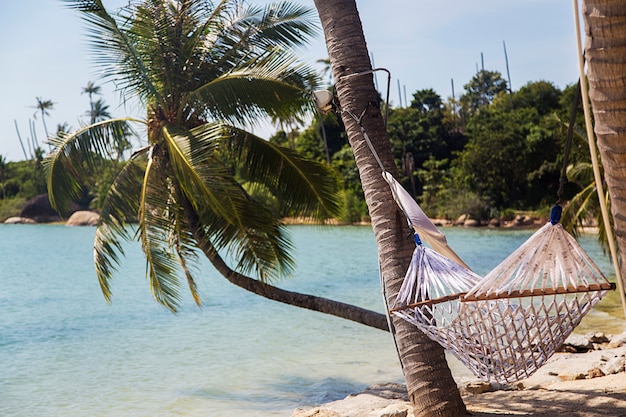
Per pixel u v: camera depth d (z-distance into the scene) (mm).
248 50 11219
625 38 3834
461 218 55469
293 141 66188
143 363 13344
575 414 6688
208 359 13453
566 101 63219
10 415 9930
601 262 27906
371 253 37375
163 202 10445
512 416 6742
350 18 7266
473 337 5090
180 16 10820
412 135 69062
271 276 10352
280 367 12438
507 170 55844
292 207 11578
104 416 9734
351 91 7133
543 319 4902
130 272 32281
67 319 19391
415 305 5500
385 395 9250
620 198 3986
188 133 9930
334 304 9492
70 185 11453
